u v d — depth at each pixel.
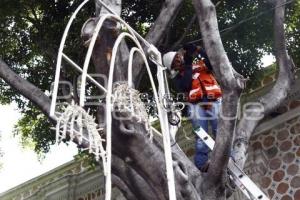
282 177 10.95
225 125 6.04
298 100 11.33
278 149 11.25
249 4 9.91
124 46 6.70
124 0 10.12
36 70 10.41
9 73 7.06
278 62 7.84
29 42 10.26
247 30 9.88
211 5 6.31
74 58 9.66
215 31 6.20
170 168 5.35
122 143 6.02
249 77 10.30
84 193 13.66
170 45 9.77
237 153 6.92
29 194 14.87
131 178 6.31
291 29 10.01
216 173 6.12
